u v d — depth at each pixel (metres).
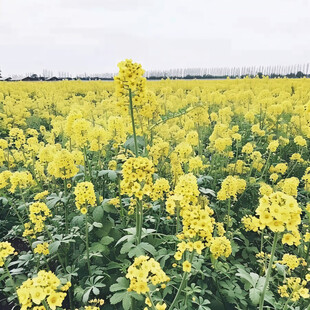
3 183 3.76
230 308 3.12
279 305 2.79
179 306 2.85
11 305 3.45
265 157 6.54
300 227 4.11
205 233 2.21
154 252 2.85
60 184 5.06
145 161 2.68
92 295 3.17
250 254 3.78
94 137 4.38
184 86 26.48
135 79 3.14
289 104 10.05
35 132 6.89
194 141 5.39
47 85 29.42
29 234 3.43
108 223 3.62
